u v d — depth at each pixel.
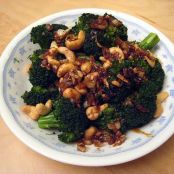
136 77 0.34
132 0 0.45
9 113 0.31
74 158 0.28
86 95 0.34
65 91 0.33
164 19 0.43
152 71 0.35
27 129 0.31
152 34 0.37
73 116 0.32
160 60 0.36
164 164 0.31
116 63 0.33
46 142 0.30
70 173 0.31
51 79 0.36
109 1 0.45
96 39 0.36
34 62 0.36
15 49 0.37
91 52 0.36
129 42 0.37
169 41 0.37
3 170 0.31
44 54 0.36
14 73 0.36
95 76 0.33
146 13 0.44
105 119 0.32
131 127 0.32
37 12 0.44
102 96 0.33
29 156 0.32
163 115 0.32
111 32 0.36
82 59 0.35
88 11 0.40
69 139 0.31
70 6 0.45
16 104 0.33
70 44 0.35
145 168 0.30
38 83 0.35
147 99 0.32
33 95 0.34
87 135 0.32
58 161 0.30
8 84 0.34
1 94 0.33
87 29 0.36
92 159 0.28
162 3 0.45
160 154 0.31
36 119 0.33
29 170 0.31
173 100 0.33
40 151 0.29
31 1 0.46
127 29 0.39
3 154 0.32
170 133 0.29
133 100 0.32
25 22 0.43
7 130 0.34
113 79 0.33
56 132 0.33
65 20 0.40
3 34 0.42
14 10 0.45
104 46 0.36
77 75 0.34
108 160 0.28
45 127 0.33
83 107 0.33
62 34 0.37
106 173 0.30
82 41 0.36
